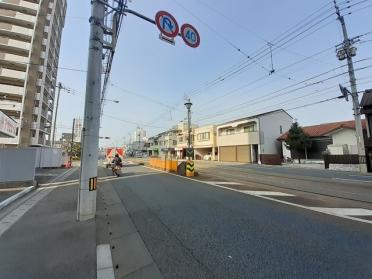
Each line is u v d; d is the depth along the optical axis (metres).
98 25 6.43
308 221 5.77
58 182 14.01
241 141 38.00
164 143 75.06
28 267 3.58
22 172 12.46
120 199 8.91
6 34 38.94
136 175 18.14
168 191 10.37
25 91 37.41
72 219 6.08
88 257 3.95
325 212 6.61
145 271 3.54
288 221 5.79
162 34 7.56
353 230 5.12
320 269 3.48
